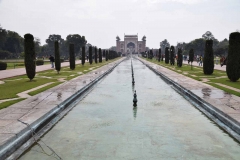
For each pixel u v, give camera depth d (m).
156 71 18.97
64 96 7.83
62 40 86.31
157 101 8.02
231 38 11.51
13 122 4.94
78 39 69.88
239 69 11.39
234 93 8.26
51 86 10.20
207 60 15.34
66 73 16.94
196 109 6.93
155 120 5.82
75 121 5.79
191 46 68.94
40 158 3.87
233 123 5.01
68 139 4.64
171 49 27.50
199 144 4.37
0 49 57.69
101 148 4.21
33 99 7.34
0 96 7.83
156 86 11.52
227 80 12.20
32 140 4.53
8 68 23.45
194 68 21.88
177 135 4.81
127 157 3.87
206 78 13.32
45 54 78.88
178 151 4.07
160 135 4.80
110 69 21.61
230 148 4.20
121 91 10.06
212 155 3.93
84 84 10.85
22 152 4.04
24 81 12.08
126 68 25.30
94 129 5.18
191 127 5.30
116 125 5.44
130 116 6.18
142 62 39.91
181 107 7.17
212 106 6.38
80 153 4.03
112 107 7.18
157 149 4.16
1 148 3.74
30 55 12.17
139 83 12.67
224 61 23.80
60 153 4.04
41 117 5.38
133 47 110.31
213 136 4.75
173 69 20.92
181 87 10.14
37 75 15.45
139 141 4.50
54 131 5.08
